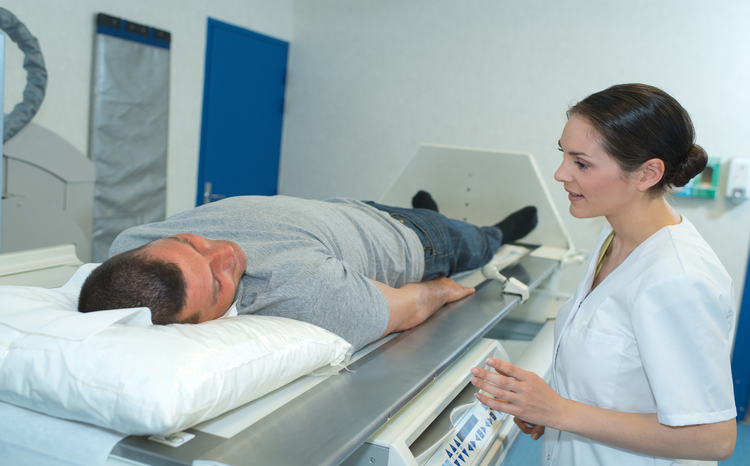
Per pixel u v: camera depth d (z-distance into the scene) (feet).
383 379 3.07
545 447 3.41
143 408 1.97
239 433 2.31
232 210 3.88
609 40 9.96
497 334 7.37
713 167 8.93
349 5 12.53
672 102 2.53
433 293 4.46
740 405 8.99
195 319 2.74
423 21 11.73
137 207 10.02
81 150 9.04
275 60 12.97
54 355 2.12
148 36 9.70
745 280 8.87
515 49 10.84
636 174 2.58
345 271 3.37
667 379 2.28
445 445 3.26
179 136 10.85
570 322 3.04
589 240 10.53
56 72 8.48
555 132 10.64
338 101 12.89
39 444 2.18
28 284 3.99
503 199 7.98
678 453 2.36
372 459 2.64
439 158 8.06
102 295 2.53
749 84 8.84
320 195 13.39
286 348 2.67
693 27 9.21
